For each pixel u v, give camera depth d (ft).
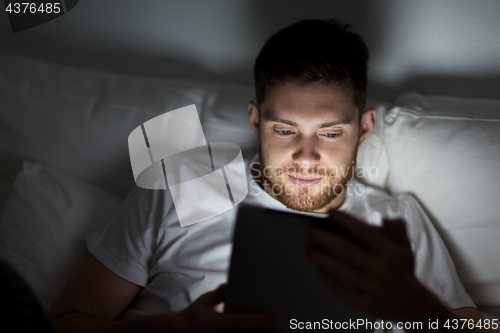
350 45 2.78
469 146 2.88
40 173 3.45
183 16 3.99
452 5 3.39
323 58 2.63
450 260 2.84
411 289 1.99
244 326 1.98
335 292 1.98
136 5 4.04
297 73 2.65
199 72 4.18
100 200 3.37
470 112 3.03
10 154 3.64
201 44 4.07
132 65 4.31
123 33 4.19
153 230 3.01
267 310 1.99
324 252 2.00
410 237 2.93
